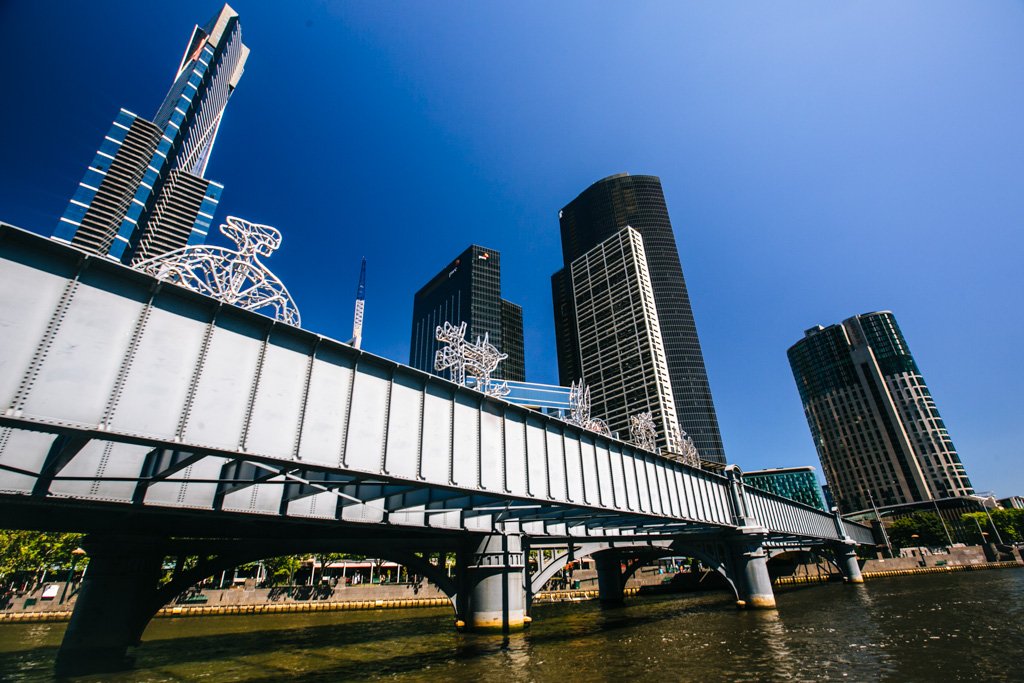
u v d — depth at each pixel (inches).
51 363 428.5
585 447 1085.1
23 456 588.1
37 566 2100.1
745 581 1722.4
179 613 2096.5
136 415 463.5
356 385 671.8
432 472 720.3
